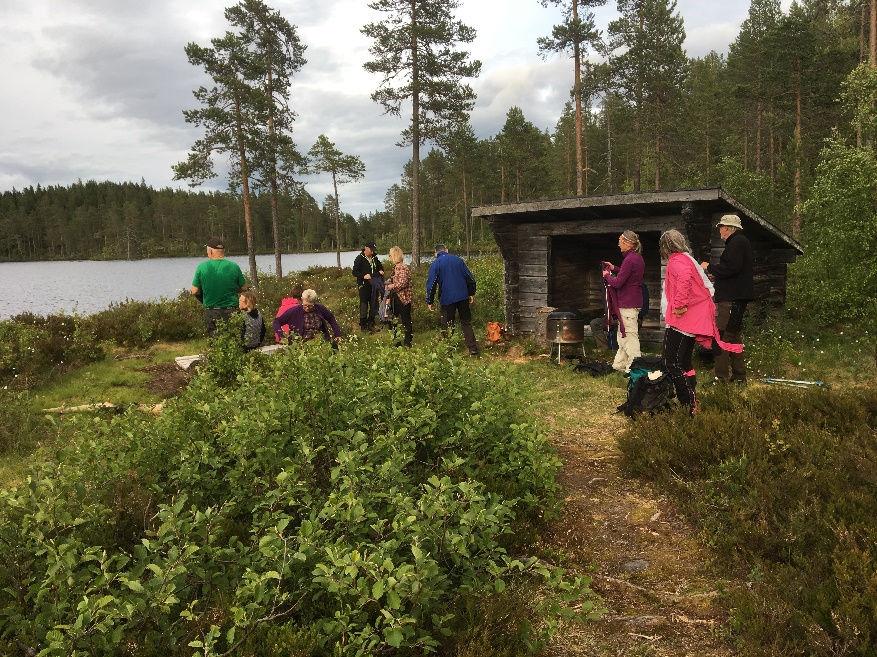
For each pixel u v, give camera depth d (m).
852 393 5.55
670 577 3.39
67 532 3.18
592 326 10.62
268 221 146.00
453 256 9.87
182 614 2.29
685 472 4.51
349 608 2.34
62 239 158.75
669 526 3.96
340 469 3.13
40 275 79.50
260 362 7.82
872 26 24.91
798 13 34.91
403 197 118.38
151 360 10.32
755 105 46.12
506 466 3.99
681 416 5.22
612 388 7.61
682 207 8.73
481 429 4.06
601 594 3.25
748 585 3.23
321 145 54.56
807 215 12.29
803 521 3.47
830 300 10.64
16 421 6.41
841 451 4.21
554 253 12.54
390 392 4.33
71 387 8.34
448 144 33.28
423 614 2.60
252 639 2.38
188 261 128.25
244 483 3.57
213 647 2.28
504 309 12.31
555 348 9.88
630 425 5.64
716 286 6.99
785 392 5.67
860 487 3.77
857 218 10.98
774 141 48.56
